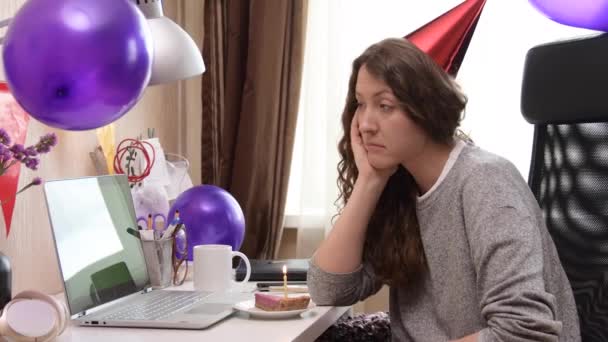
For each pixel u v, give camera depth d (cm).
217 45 262
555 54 145
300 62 257
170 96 262
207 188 201
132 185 204
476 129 251
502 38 248
